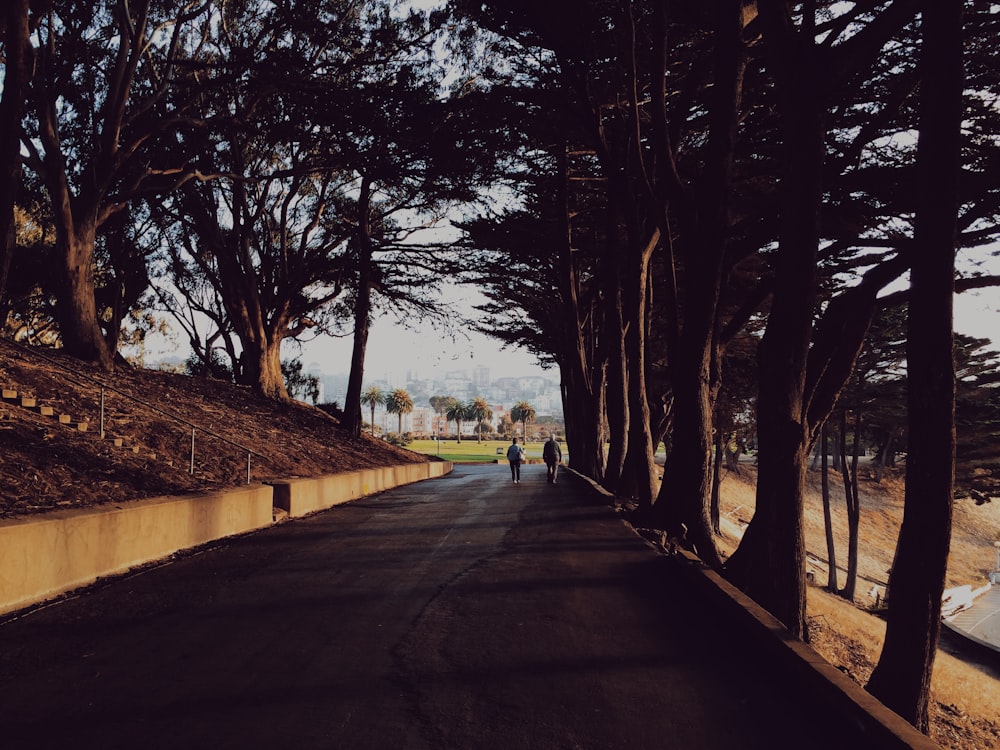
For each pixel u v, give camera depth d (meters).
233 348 40.62
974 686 18.92
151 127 22.52
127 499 10.80
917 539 7.68
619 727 4.75
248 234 32.75
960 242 15.95
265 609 7.86
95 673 5.72
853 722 4.78
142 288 36.78
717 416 35.59
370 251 33.41
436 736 4.56
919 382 7.62
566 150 23.91
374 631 7.02
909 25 15.01
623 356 22.55
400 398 158.25
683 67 18.69
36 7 19.14
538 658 6.22
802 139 10.45
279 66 21.52
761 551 10.39
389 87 21.20
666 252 15.44
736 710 5.07
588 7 17.28
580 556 11.42
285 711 4.95
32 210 30.30
